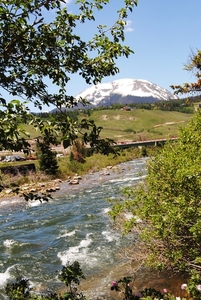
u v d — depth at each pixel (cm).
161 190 726
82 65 469
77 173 4238
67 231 1638
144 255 818
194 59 1060
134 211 797
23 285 629
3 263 1250
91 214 1961
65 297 559
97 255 1230
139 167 4444
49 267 1180
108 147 398
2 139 302
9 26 378
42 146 377
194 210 590
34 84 476
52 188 3072
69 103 488
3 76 414
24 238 1586
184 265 619
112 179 3512
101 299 860
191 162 707
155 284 869
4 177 3106
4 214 2219
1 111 304
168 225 616
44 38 419
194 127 1008
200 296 531
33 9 391
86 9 456
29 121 341
